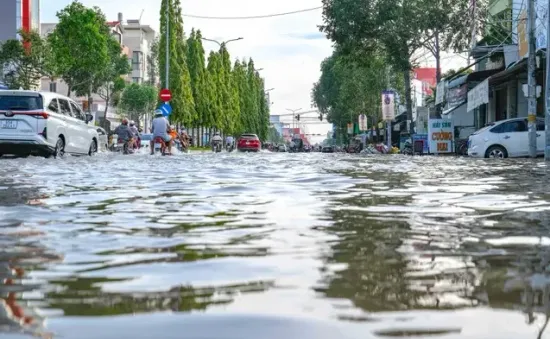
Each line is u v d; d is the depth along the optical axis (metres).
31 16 67.69
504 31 35.38
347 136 92.75
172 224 4.36
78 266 2.86
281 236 3.79
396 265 2.85
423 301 2.17
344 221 4.50
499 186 8.07
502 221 4.50
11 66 46.78
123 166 13.44
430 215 4.88
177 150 37.25
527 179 9.61
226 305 2.14
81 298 2.25
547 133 21.34
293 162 16.86
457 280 2.52
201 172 11.17
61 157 18.81
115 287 2.42
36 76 47.22
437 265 2.85
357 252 3.21
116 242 3.56
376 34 43.91
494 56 36.28
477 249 3.29
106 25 55.22
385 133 67.00
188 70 62.59
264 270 2.74
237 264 2.88
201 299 2.23
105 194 6.73
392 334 1.81
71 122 19.47
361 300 2.20
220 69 80.25
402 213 5.00
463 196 6.54
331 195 6.64
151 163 15.27
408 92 45.22
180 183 8.38
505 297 2.23
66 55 50.28
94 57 51.09
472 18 36.59
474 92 32.66
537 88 23.23
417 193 6.93
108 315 2.02
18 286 2.44
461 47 40.97
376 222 4.43
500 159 21.00
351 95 64.44
